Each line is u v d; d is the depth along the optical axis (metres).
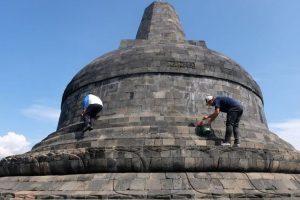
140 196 13.57
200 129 18.42
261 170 16.44
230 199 13.59
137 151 15.83
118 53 25.19
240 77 23.86
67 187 15.43
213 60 23.53
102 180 15.36
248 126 20.78
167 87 21.78
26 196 15.00
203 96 21.78
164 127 18.62
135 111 21.05
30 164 17.61
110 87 22.80
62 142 19.88
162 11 31.38
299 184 16.59
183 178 15.05
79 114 23.28
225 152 15.92
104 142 17.64
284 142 22.91
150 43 26.55
